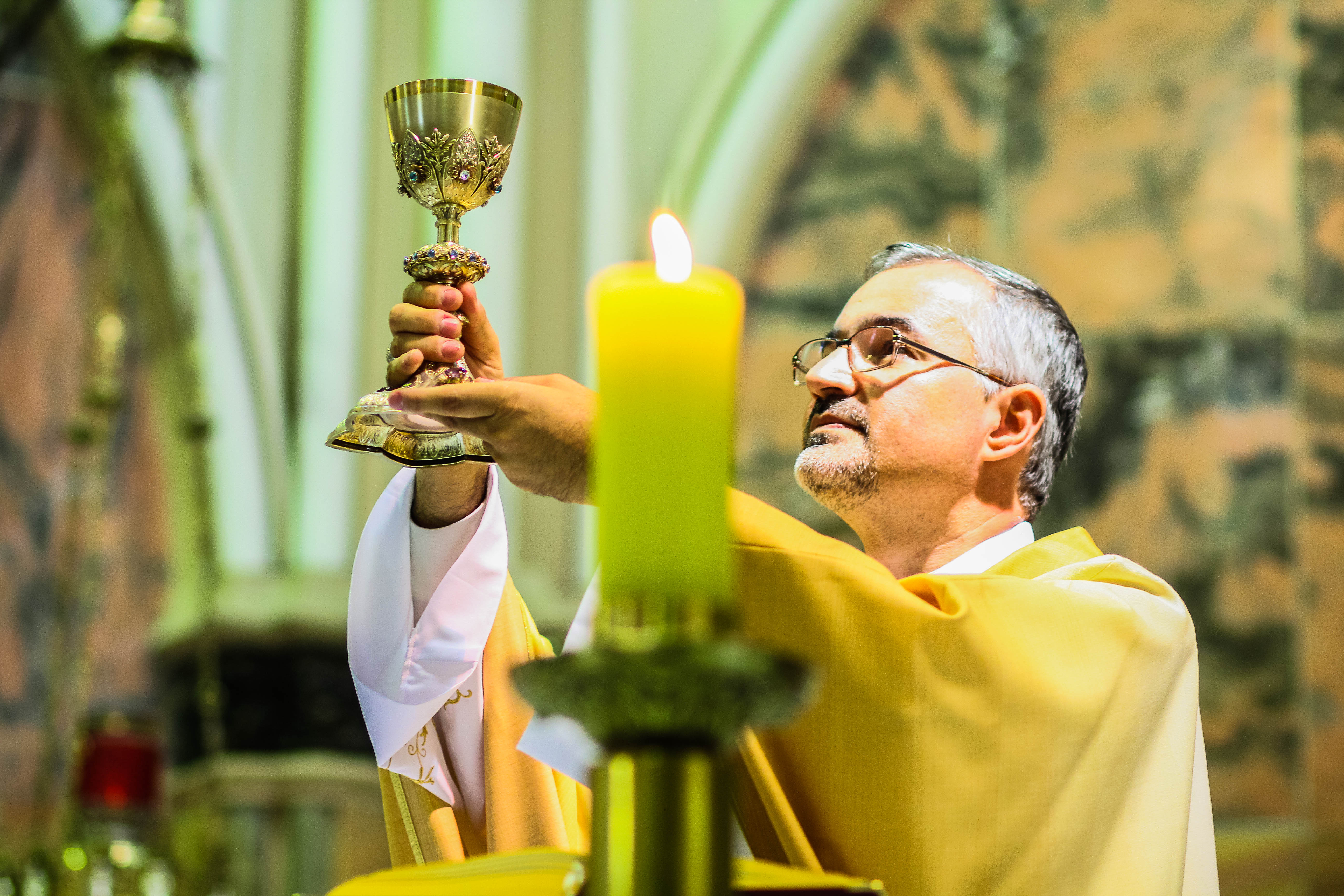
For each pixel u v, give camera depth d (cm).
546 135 1255
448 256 316
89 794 1052
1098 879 309
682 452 161
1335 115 1227
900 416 405
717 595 160
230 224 1249
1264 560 1185
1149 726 325
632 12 1287
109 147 1252
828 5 1280
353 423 312
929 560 413
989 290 427
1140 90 1253
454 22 1259
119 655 1252
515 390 265
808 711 308
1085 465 1217
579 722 160
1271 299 1214
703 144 1273
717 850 161
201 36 1270
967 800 302
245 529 1220
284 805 1147
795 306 1262
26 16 1251
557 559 1202
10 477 1275
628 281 164
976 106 1280
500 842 356
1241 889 1112
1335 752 1151
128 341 1288
